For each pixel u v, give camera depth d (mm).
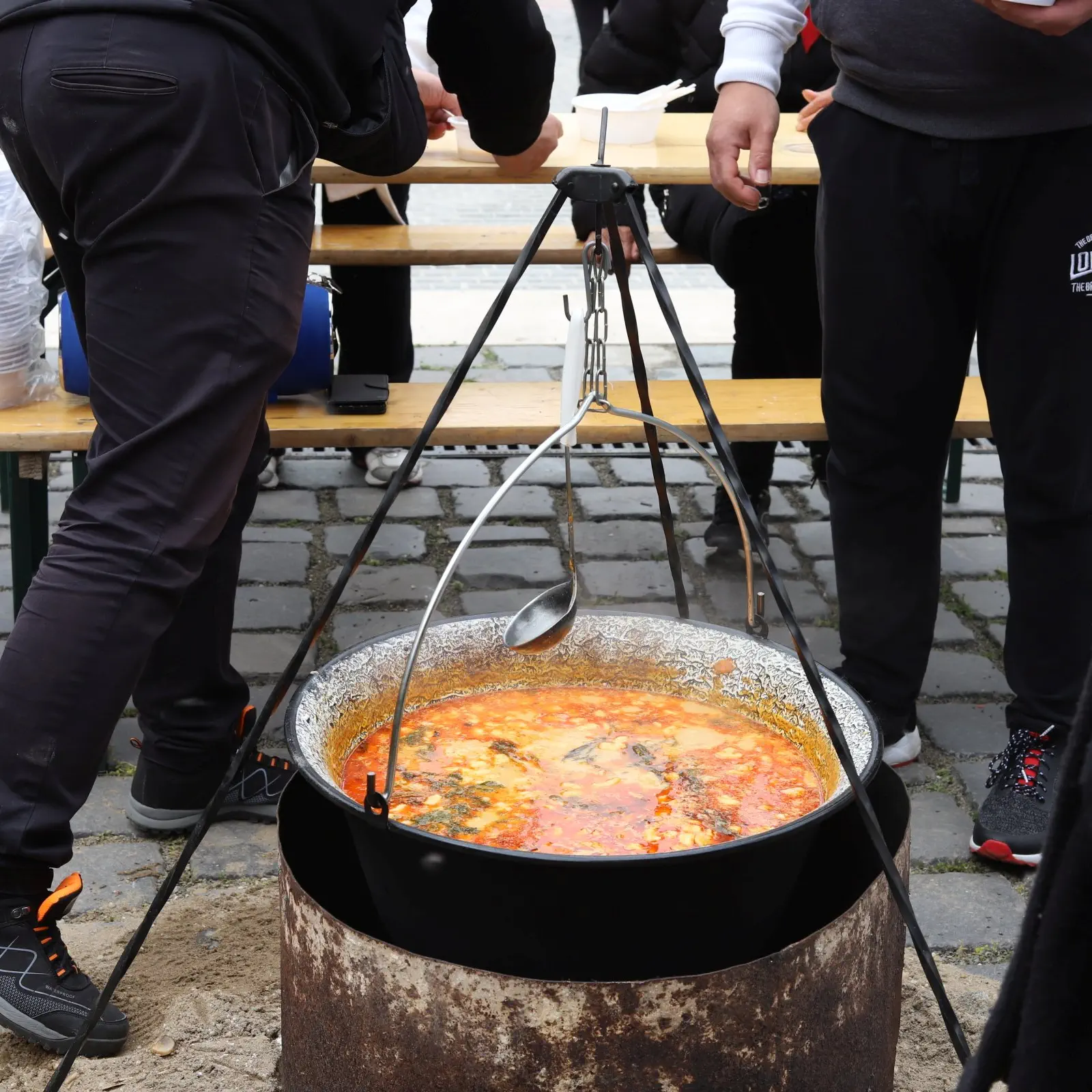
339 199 3469
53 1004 1911
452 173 3141
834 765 1666
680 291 6137
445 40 2285
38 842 1813
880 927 1538
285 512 4008
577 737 1864
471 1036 1418
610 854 1356
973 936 2301
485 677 2004
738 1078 1441
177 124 1729
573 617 1744
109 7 1731
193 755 2484
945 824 2633
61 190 1812
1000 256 2289
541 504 4129
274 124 1804
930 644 2711
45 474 2816
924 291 2371
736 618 3426
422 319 5660
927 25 2168
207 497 1809
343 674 1785
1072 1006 974
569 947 1432
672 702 1988
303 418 2934
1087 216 2193
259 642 3258
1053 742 2545
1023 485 2395
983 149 2211
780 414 3037
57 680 1756
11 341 2826
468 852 1356
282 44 1793
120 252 1777
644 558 3777
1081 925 966
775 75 2494
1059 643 2475
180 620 2371
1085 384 2275
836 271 2418
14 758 1780
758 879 1433
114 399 1804
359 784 1702
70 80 1727
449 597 3514
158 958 2148
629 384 3322
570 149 3354
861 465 2537
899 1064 1924
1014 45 2111
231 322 1781
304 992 1565
